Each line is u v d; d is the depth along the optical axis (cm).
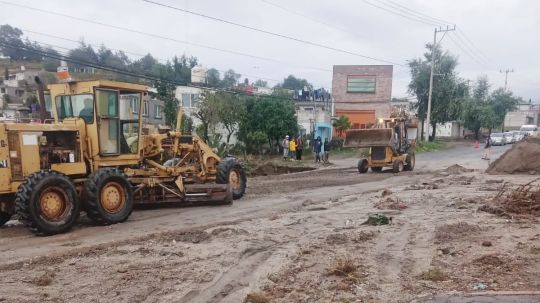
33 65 6544
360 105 4956
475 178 1948
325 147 3078
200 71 4244
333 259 757
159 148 1295
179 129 1377
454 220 1046
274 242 870
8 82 5453
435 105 4844
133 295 598
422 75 4828
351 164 2986
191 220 1105
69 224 968
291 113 3709
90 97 1088
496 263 720
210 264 729
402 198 1382
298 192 1616
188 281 652
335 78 4984
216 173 1438
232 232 945
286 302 577
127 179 1096
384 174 2261
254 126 3631
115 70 2047
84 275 676
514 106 7338
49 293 605
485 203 1247
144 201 1221
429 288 621
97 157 1100
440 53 4809
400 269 707
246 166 2588
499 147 4744
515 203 1186
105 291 611
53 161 1033
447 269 702
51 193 952
